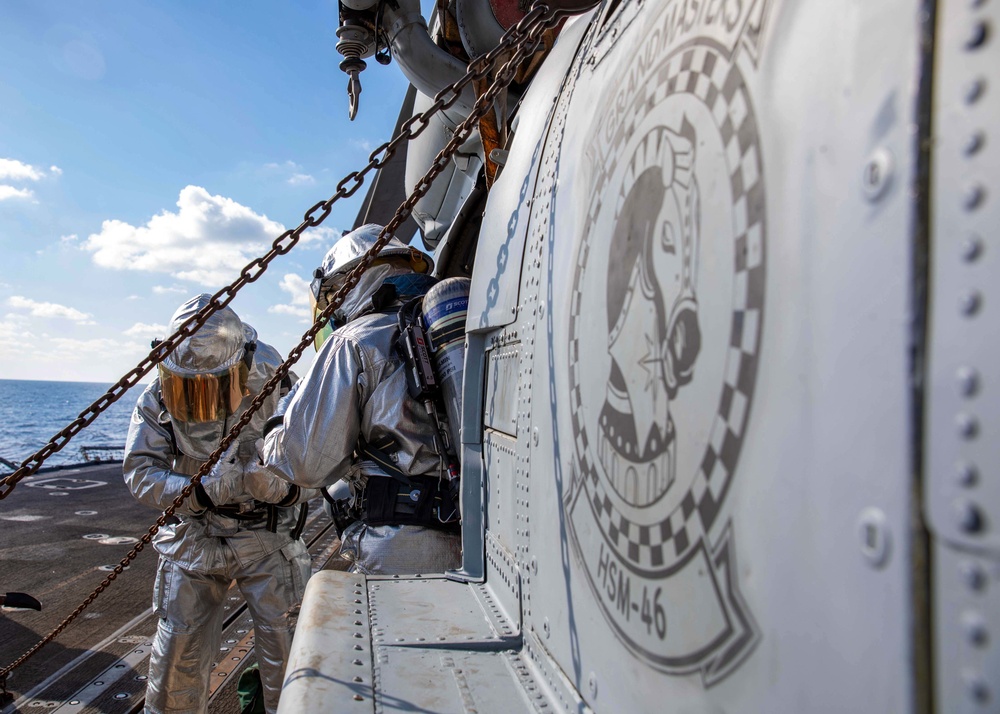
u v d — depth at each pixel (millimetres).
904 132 479
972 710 416
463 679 1185
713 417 669
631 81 962
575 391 1028
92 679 3760
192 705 3045
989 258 418
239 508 3072
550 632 1127
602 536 917
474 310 1733
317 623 1363
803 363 558
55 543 6672
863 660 487
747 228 636
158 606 3035
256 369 3188
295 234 2125
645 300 816
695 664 695
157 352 2217
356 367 2248
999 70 427
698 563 692
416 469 2240
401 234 5336
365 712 1071
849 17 552
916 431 453
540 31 1712
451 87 1851
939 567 442
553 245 1202
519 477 1327
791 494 563
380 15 2857
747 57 676
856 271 511
